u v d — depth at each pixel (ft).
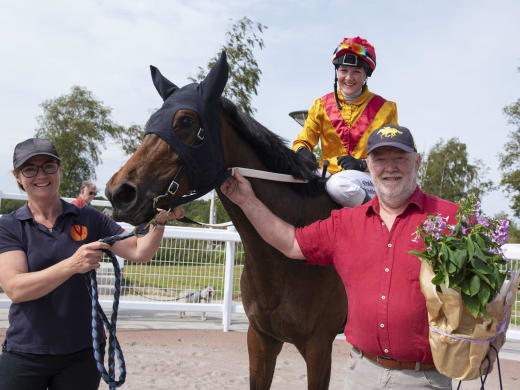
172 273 17.90
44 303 5.76
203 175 5.93
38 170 5.84
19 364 5.70
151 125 5.82
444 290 4.52
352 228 5.82
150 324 18.43
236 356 14.34
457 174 123.03
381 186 5.61
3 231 5.82
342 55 8.55
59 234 6.03
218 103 6.29
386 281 5.32
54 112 79.05
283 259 6.66
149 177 5.64
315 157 8.45
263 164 6.85
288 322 6.86
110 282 17.75
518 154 80.07
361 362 5.68
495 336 4.75
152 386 11.32
